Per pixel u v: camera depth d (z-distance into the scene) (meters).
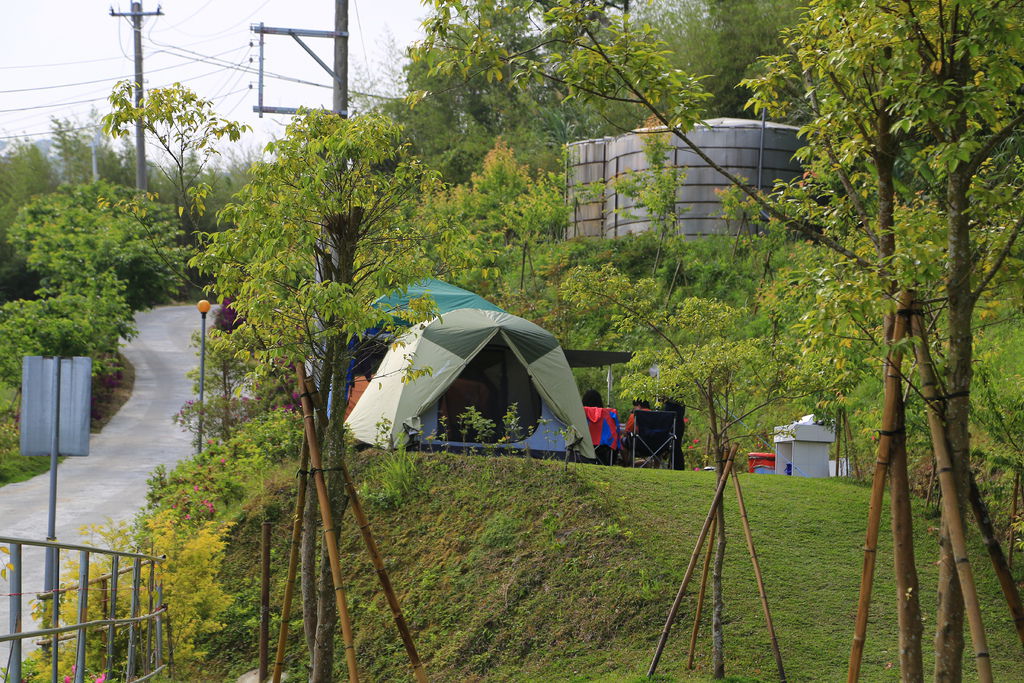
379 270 8.16
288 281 8.02
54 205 43.25
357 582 13.76
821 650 10.34
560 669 10.98
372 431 17.09
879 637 10.59
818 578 12.05
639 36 7.24
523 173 41.09
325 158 8.62
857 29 6.44
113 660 10.78
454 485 15.06
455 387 17.23
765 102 8.06
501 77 7.40
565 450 17.16
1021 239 6.70
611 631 11.39
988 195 6.50
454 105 63.41
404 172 8.37
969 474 6.10
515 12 7.32
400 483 15.23
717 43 46.25
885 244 6.54
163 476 18.53
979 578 12.09
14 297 57.12
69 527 18.53
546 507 13.91
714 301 11.31
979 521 6.12
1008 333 17.17
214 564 12.98
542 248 33.88
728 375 10.51
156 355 45.19
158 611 10.84
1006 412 12.39
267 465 17.45
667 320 11.49
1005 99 6.70
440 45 7.45
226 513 16.12
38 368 11.31
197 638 13.06
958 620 5.93
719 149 34.56
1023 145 13.94
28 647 12.22
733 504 14.41
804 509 14.34
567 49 7.52
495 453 16.61
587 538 13.01
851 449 17.39
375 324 7.86
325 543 7.87
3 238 57.19
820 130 7.49
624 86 7.17
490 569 13.05
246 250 8.21
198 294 69.69
